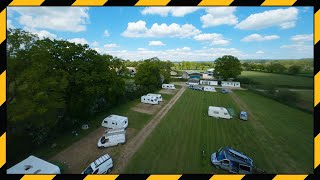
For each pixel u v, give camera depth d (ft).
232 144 60.03
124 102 111.65
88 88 69.31
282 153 55.11
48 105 54.08
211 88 164.45
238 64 213.87
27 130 56.70
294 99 115.44
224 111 85.71
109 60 96.58
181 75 287.48
